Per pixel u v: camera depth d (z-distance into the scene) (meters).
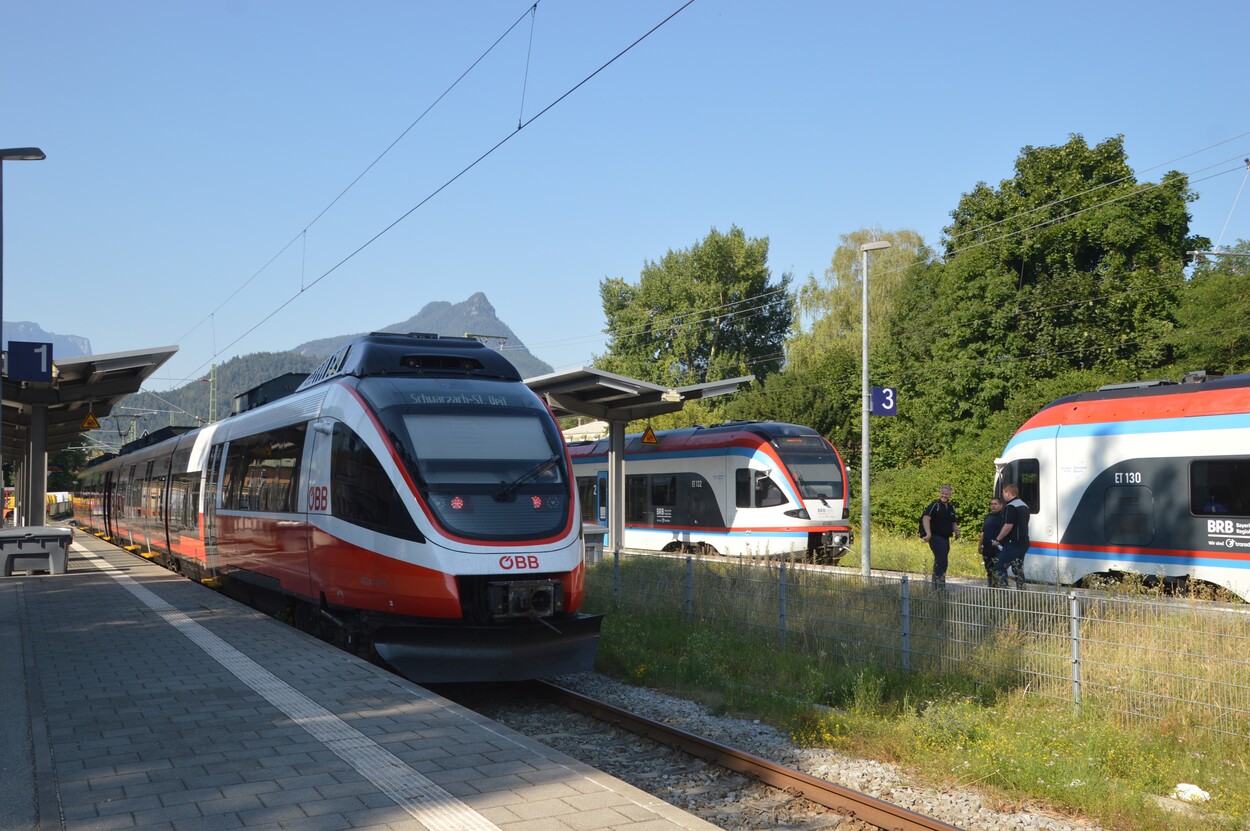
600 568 16.64
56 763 6.69
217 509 17.52
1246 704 8.16
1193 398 16.75
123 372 25.39
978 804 7.21
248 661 10.49
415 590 10.36
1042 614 9.69
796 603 12.44
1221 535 16.03
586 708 10.04
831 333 49.78
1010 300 38.50
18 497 41.66
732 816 6.96
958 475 29.50
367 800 5.93
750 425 26.52
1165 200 36.59
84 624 13.20
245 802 5.89
